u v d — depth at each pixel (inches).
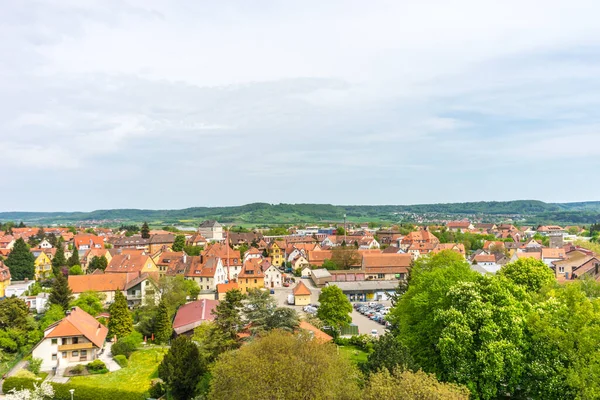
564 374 1824.6
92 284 4783.5
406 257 6525.6
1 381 2691.9
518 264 2957.7
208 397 1830.7
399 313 2878.9
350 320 3863.2
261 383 1630.2
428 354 2261.3
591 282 2908.5
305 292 5098.4
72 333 2974.9
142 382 2743.6
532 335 1996.8
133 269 5403.5
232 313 2679.6
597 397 1739.7
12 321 3250.5
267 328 2504.9
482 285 2228.1
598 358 1785.2
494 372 1897.1
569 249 6353.3
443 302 2278.5
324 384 1641.2
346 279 6186.0
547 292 2500.0
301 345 1827.0
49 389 2389.3
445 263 3196.4
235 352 1914.4
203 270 5698.8
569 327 1913.1
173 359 2425.0
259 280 5753.0
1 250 7229.3
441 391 1536.7
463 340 2007.9
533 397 1932.8
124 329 3533.5
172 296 4252.0
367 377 1893.5
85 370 2906.0
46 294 4436.5
